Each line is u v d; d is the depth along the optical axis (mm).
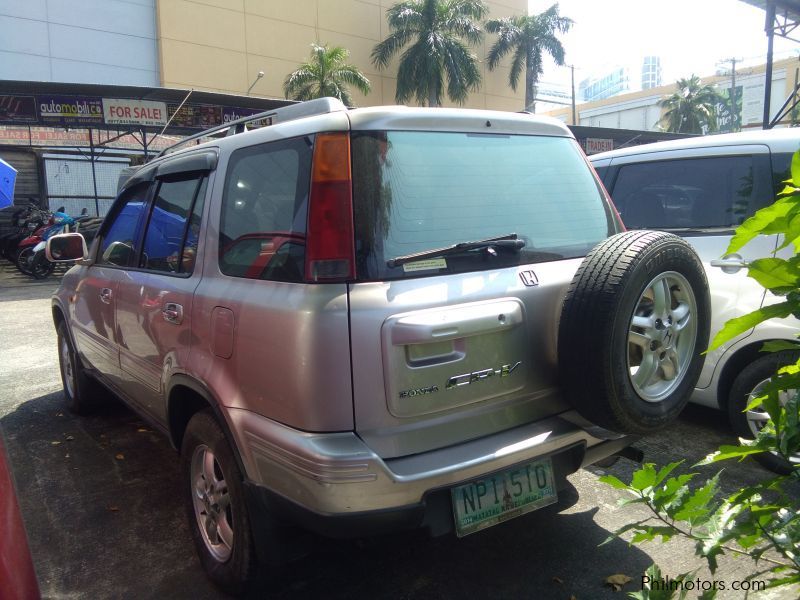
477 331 2350
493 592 2750
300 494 2184
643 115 67875
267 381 2314
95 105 15422
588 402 2502
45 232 14336
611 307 2414
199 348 2750
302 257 2262
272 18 27719
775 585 1480
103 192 20438
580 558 2986
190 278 2918
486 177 2684
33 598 1518
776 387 1420
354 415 2158
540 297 2592
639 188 4703
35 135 19047
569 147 3150
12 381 6105
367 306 2172
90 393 4914
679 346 2811
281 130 2539
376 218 2285
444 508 2297
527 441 2451
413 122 2512
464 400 2365
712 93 47531
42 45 22188
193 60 25562
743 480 3629
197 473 2912
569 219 2945
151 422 3600
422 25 28844
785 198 1307
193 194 3105
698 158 4406
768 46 17406
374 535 2170
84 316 4457
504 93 37688
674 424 4520
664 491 1474
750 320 1399
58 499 3701
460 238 2494
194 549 3168
